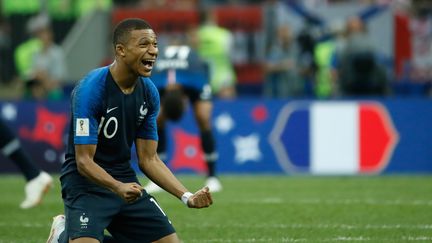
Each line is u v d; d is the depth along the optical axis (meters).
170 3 62.94
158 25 58.22
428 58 59.06
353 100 45.69
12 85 66.19
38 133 46.03
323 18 57.34
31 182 32.50
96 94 20.16
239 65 58.56
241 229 28.02
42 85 52.28
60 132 45.91
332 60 54.44
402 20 57.56
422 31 59.50
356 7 57.56
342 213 31.25
